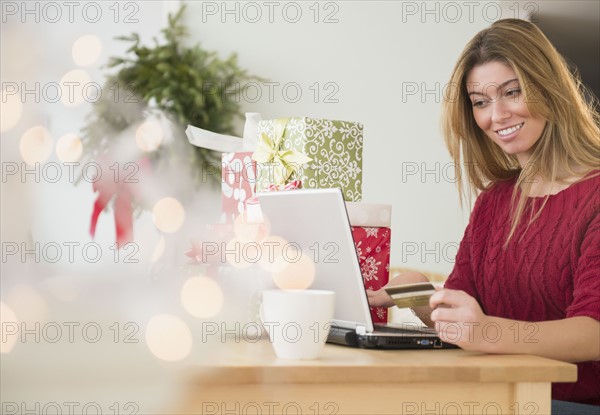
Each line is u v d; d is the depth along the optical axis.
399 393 0.96
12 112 2.21
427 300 1.17
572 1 3.40
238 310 1.25
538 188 1.63
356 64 3.90
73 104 3.04
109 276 1.05
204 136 1.85
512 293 1.66
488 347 1.12
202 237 1.32
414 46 3.92
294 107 3.88
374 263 1.49
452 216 3.88
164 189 1.41
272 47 3.88
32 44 3.41
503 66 1.61
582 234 1.52
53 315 0.97
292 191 1.27
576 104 1.60
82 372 0.88
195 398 0.92
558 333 1.17
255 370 0.92
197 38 3.85
